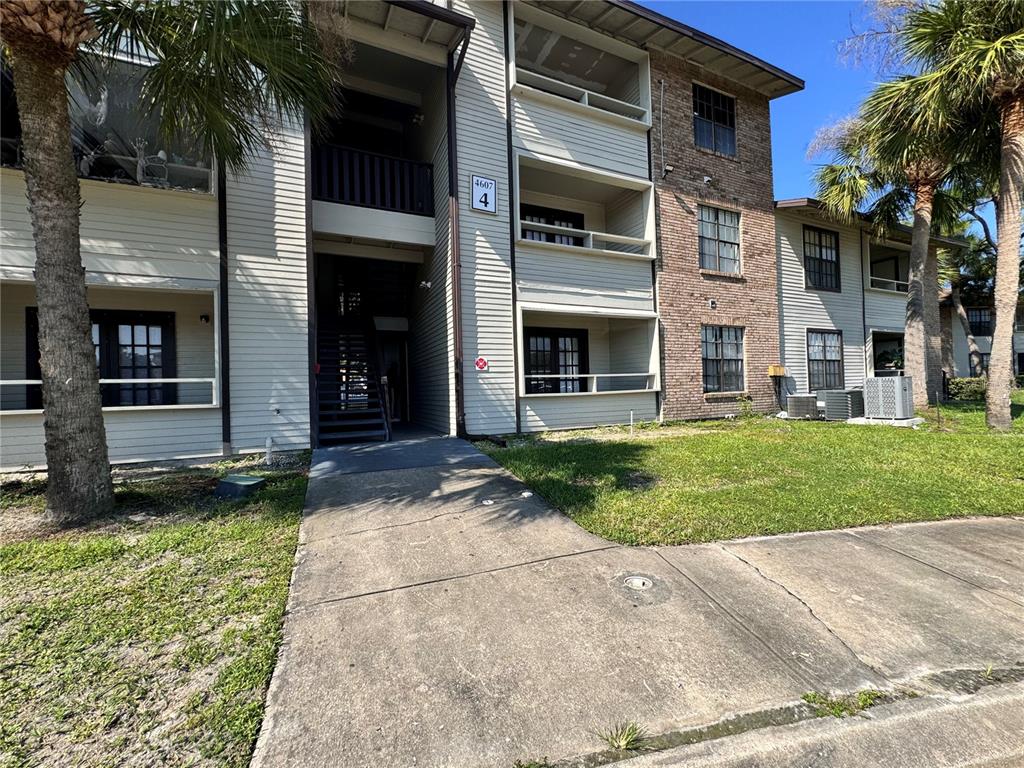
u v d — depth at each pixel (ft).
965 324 70.18
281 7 15.55
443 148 30.63
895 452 22.58
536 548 12.03
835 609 9.00
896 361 55.93
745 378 40.16
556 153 32.89
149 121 22.56
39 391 24.06
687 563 11.02
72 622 8.57
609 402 34.58
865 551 11.64
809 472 18.98
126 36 16.42
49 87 13.47
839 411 36.37
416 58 29.04
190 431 23.36
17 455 20.70
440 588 10.00
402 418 41.27
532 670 7.32
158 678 7.13
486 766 5.63
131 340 26.00
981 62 23.62
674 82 37.58
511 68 31.30
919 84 26.30
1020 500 15.31
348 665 7.48
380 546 12.26
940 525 13.46
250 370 24.38
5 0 11.88
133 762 5.65
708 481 17.76
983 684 6.95
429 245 31.68
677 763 5.65
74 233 14.19
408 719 6.35
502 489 17.24
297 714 6.44
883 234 45.01
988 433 27.22
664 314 36.35
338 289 39.88
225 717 6.34
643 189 36.68
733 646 7.86
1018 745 5.95
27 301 23.95
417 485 17.90
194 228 23.56
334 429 30.30
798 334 44.24
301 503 15.78
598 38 34.71
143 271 22.63
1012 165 26.58
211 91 16.55
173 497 16.42
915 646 7.86
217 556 11.53
